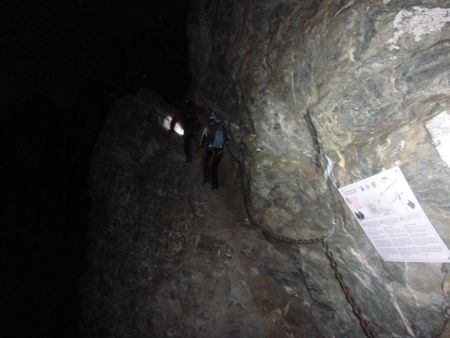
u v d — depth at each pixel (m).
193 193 7.02
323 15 3.39
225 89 6.06
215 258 6.22
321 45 3.32
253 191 5.54
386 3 2.67
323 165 3.71
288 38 4.02
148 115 8.52
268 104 4.46
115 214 6.97
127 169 7.44
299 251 4.94
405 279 3.08
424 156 2.42
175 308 5.90
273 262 5.82
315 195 4.27
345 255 3.92
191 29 7.23
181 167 7.52
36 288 9.88
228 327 5.66
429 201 2.51
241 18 5.24
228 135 6.44
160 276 6.22
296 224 4.86
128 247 6.62
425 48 2.43
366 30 2.82
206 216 6.68
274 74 4.27
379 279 3.48
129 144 7.78
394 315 3.56
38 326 9.38
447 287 2.65
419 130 2.44
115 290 6.29
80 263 9.87
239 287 5.95
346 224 3.64
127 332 5.90
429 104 2.38
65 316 9.40
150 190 7.16
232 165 7.16
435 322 3.04
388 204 2.72
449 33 2.29
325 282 4.79
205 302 5.89
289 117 4.11
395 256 2.96
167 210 6.87
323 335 5.29
